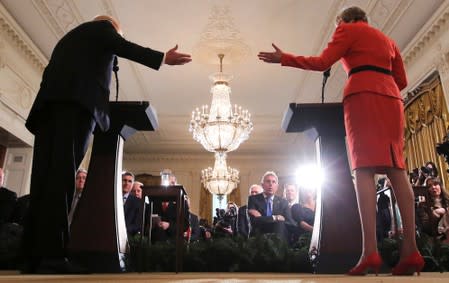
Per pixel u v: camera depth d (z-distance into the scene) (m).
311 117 2.31
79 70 1.76
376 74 1.74
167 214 3.59
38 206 1.63
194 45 6.48
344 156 2.29
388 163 1.62
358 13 1.93
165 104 8.67
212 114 6.62
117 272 2.10
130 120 2.38
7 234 2.68
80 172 3.94
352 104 1.73
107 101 1.90
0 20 5.31
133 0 5.45
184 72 7.33
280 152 11.66
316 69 1.81
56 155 1.64
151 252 2.64
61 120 1.69
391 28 5.70
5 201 3.26
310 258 2.34
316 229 2.28
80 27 1.89
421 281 0.99
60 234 1.59
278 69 7.18
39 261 1.59
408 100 6.02
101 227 2.16
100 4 5.50
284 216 3.88
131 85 7.79
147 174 11.58
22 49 5.98
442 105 5.26
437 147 3.58
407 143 6.11
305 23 5.89
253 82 7.68
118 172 2.32
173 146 11.21
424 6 5.17
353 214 2.16
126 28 6.05
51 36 5.98
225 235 3.30
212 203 11.34
